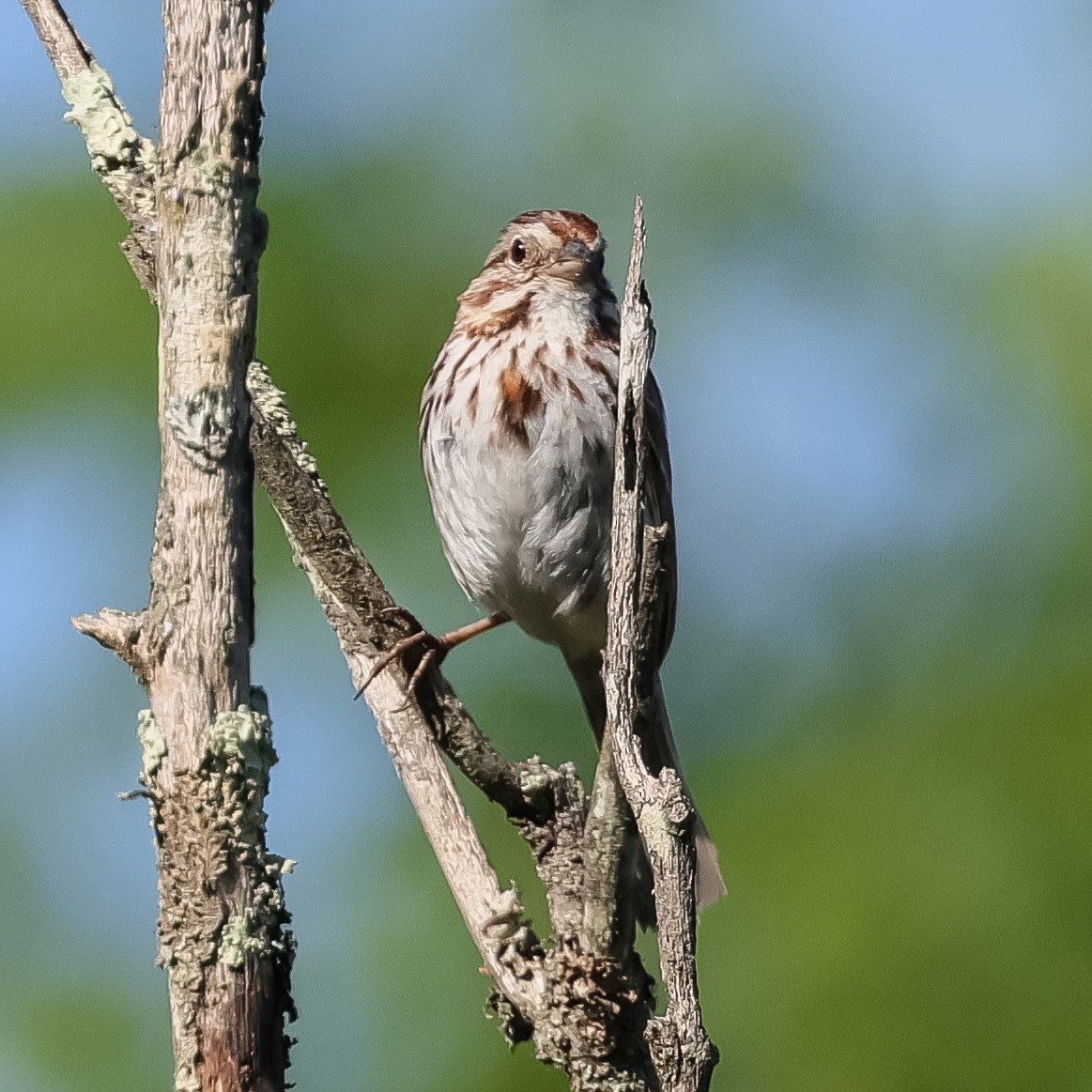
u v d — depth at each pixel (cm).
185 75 635
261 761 632
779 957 1121
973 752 1193
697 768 1269
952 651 1296
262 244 647
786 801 1193
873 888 1130
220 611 631
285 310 1289
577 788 786
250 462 641
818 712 1288
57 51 780
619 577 654
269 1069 625
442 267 1368
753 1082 1097
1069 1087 1084
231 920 625
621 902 716
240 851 627
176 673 628
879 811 1171
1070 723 1186
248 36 638
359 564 786
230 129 637
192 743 626
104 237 1271
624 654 653
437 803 801
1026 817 1155
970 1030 1095
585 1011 725
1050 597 1292
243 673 636
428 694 777
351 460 1280
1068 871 1140
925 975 1105
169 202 637
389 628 791
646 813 625
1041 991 1105
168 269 638
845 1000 1100
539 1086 1095
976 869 1138
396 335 1321
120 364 1252
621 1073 725
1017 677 1230
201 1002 621
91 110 768
